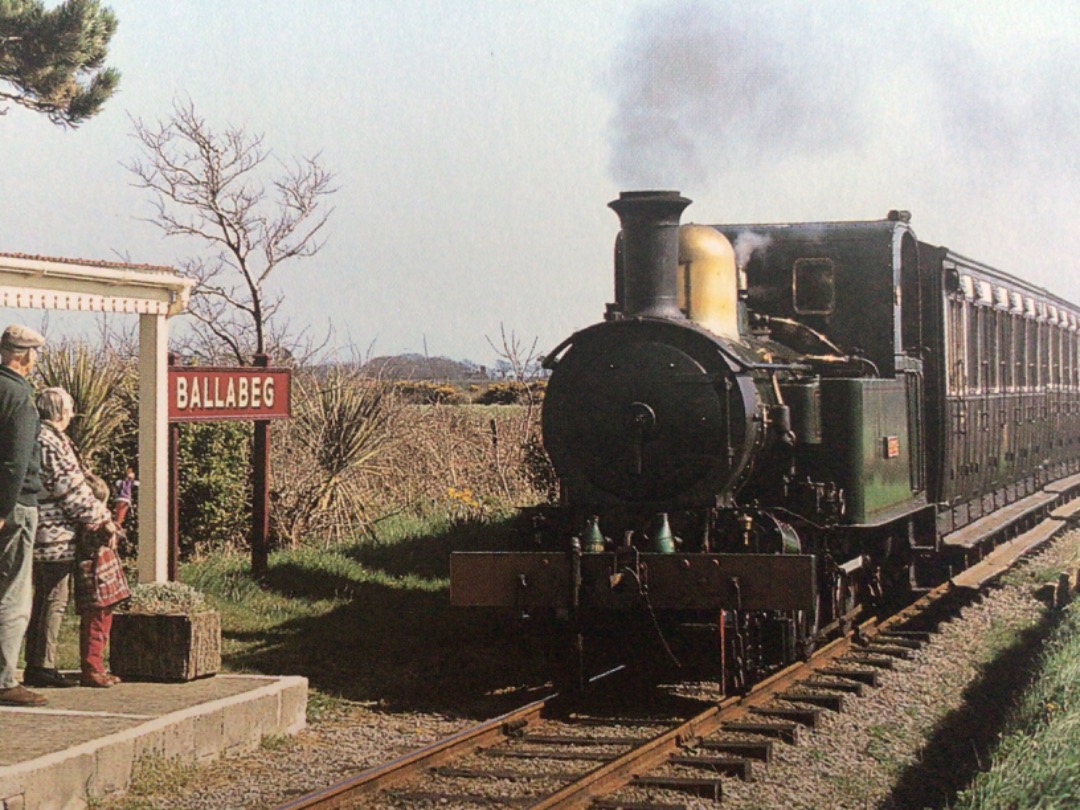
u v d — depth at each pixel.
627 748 7.70
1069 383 21.52
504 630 11.51
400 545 15.83
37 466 7.48
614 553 8.93
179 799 6.60
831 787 7.02
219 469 14.74
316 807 6.23
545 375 21.73
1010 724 8.15
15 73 16.16
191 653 8.15
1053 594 13.04
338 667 9.97
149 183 16.67
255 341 17.50
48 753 6.37
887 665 9.93
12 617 7.40
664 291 9.63
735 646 8.88
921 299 12.42
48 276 8.83
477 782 6.87
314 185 17.38
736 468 9.20
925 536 12.09
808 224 11.47
